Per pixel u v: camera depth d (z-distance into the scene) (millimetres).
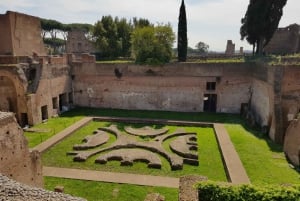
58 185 14656
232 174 15273
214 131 24047
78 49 54250
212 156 18781
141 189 14273
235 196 9852
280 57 25234
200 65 30219
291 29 37312
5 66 24781
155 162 17203
